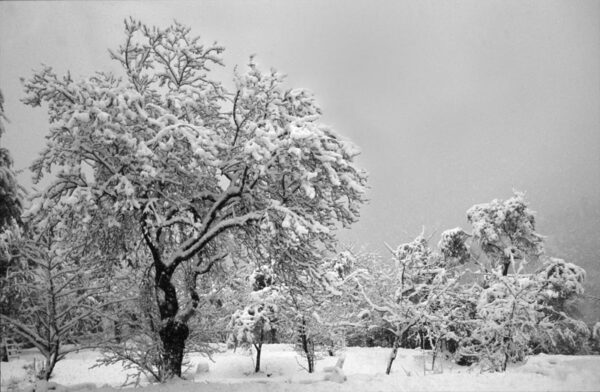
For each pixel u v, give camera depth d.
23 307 11.59
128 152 11.05
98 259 12.77
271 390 9.86
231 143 13.62
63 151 10.80
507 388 9.15
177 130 11.17
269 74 12.34
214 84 13.95
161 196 12.75
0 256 11.09
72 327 11.75
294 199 11.95
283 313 23.23
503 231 27.16
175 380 11.12
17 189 11.30
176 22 13.55
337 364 14.20
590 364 12.83
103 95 10.88
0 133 11.30
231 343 25.92
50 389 10.58
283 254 12.21
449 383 9.77
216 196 13.14
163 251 13.82
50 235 11.15
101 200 11.73
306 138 10.24
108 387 10.99
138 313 12.61
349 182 11.11
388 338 36.75
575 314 28.16
